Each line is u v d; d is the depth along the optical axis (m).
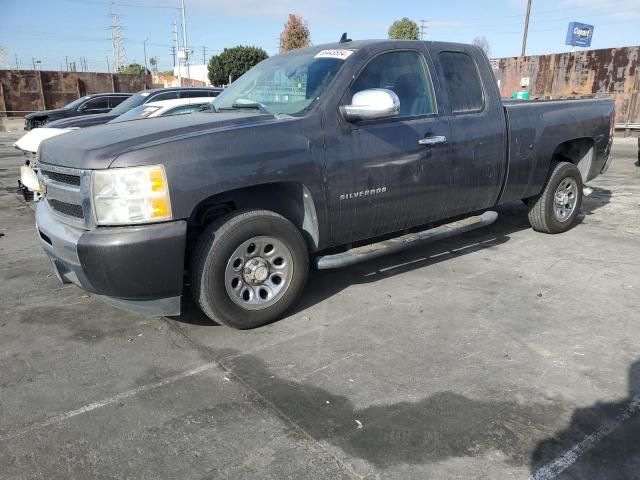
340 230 4.00
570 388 2.98
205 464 2.42
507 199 5.30
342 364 3.29
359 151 3.93
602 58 19.98
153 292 3.28
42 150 3.72
